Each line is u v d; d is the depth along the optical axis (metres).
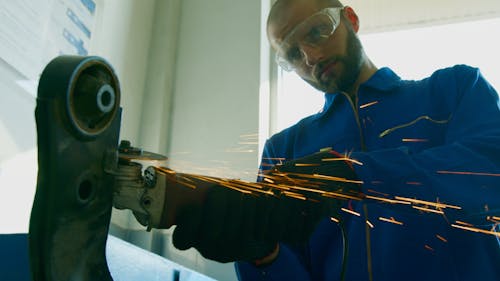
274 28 1.38
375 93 1.32
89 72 0.45
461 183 0.73
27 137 1.36
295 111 2.37
